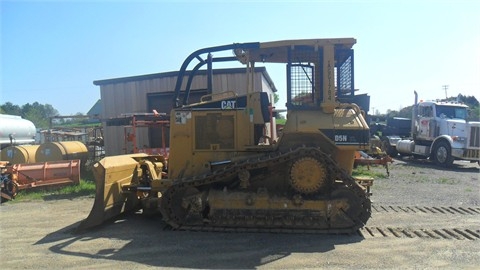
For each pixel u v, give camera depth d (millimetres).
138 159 7250
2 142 14070
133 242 5289
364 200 5543
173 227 5781
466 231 5832
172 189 5855
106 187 6023
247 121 6176
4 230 6090
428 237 5500
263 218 5680
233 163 5832
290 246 5047
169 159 6320
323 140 5754
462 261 4527
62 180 10203
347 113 5852
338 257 4645
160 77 13617
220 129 6215
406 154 19859
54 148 12242
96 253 4867
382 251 4871
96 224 5914
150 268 4332
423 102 17938
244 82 13078
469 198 8523
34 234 5824
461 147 15328
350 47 6082
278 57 6750
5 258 4727
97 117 14703
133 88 13961
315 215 5598
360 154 12547
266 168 5910
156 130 13898
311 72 6109
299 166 5547
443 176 12508
